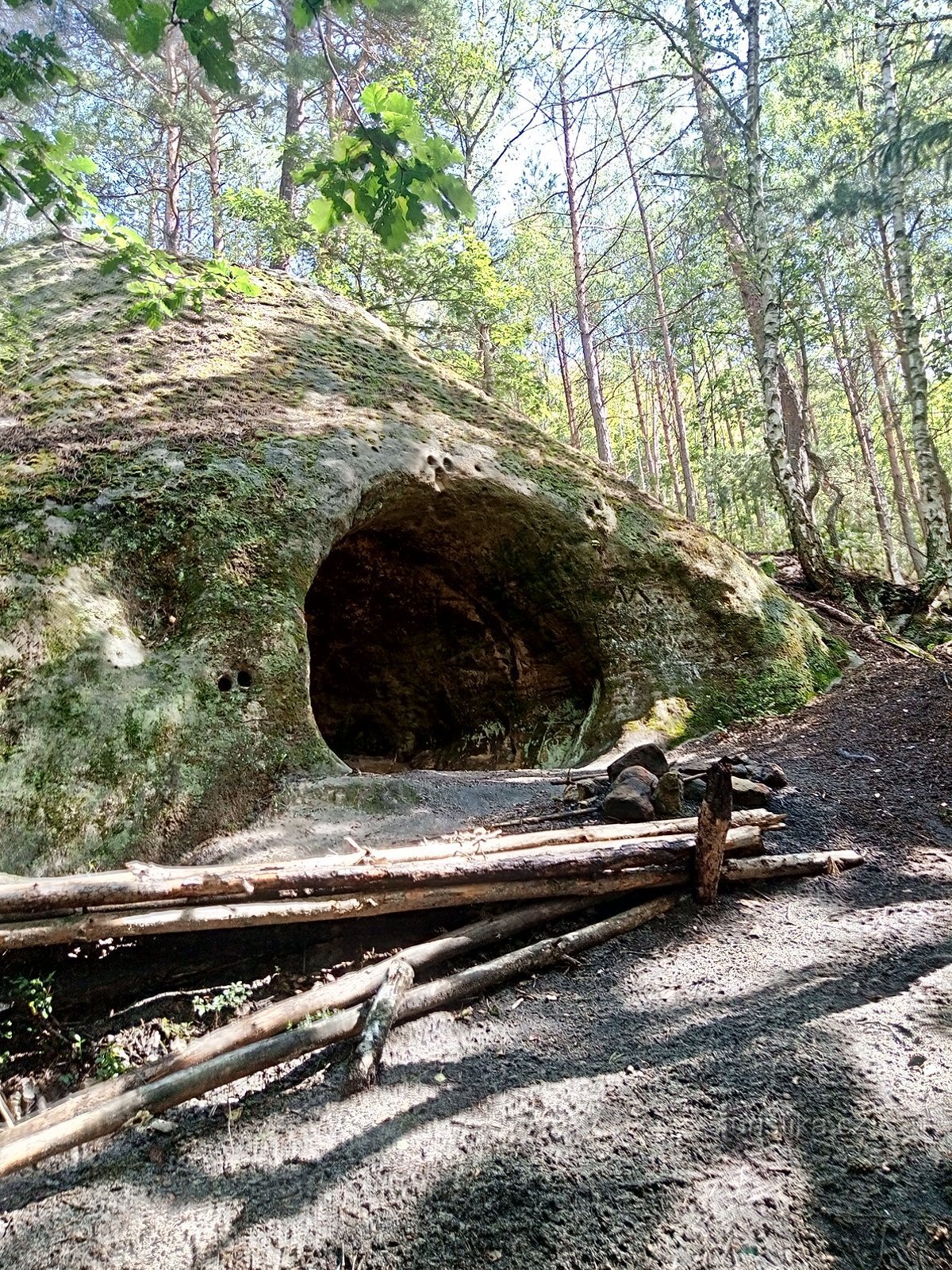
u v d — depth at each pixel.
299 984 3.68
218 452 6.46
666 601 8.55
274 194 15.23
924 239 15.20
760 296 13.77
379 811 5.29
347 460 6.95
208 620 5.59
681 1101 2.63
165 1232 2.40
